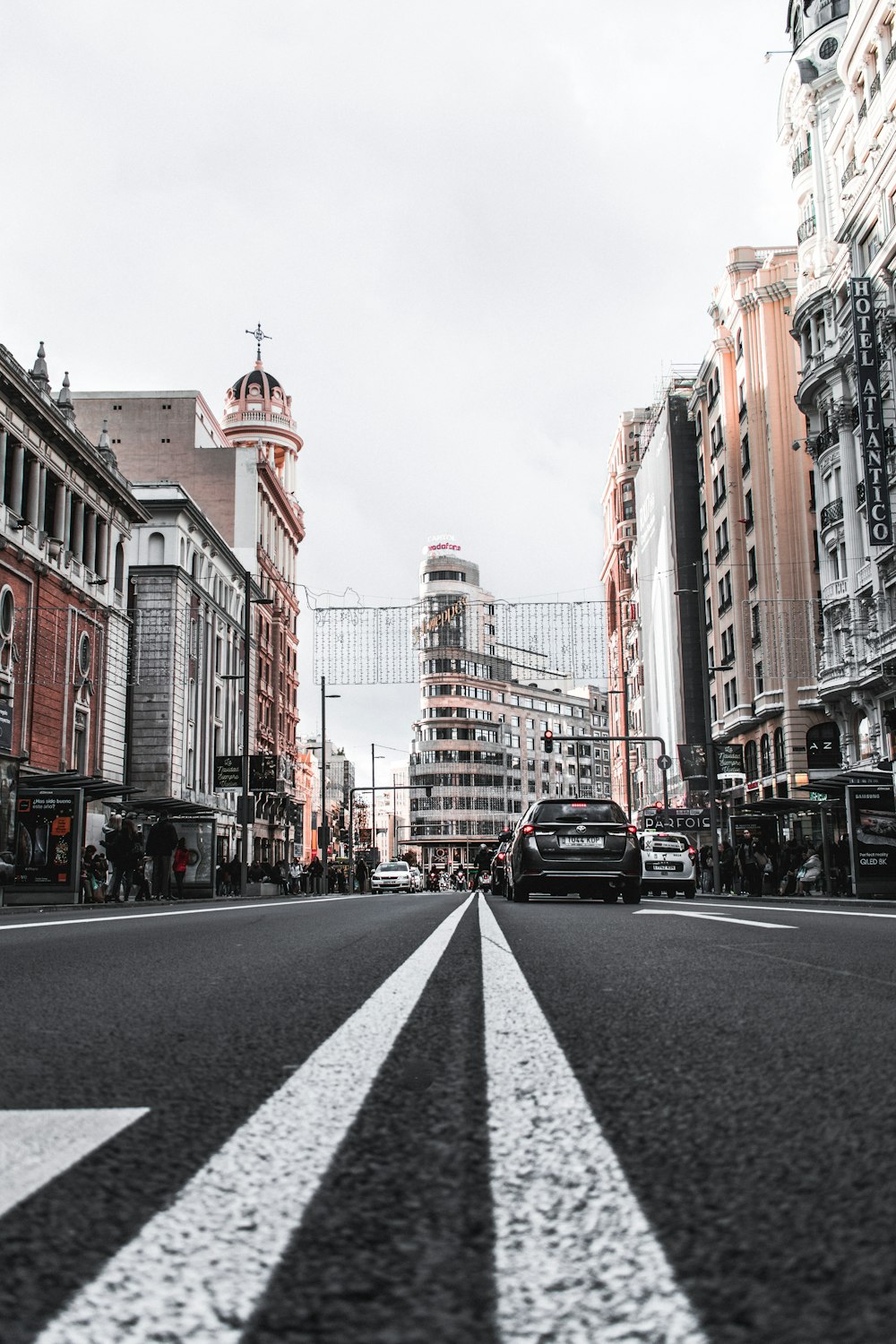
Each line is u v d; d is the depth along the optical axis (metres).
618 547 89.75
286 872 54.75
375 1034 3.39
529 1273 1.35
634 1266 1.37
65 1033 3.49
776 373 46.47
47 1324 1.19
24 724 31.41
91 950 6.98
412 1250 1.44
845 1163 1.89
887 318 31.72
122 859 25.72
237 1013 3.92
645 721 71.81
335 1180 1.79
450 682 125.25
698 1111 2.32
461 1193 1.72
